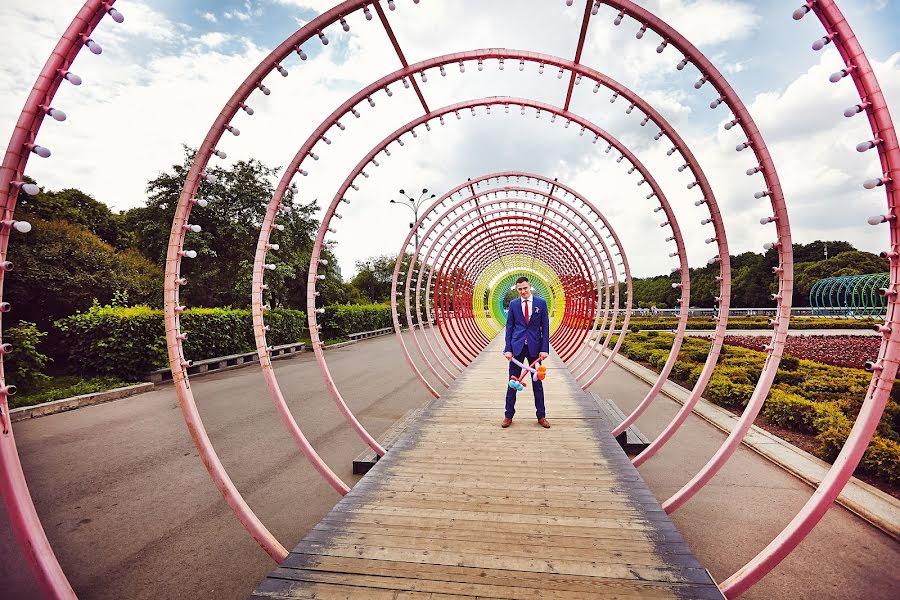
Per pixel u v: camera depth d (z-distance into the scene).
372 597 1.67
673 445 4.91
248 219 19.00
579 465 3.08
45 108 1.48
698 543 2.92
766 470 4.16
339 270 35.91
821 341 15.12
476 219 7.79
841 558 2.70
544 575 1.79
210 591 2.47
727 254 3.04
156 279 15.27
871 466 3.72
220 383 9.28
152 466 4.43
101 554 2.85
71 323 8.83
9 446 1.50
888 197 1.58
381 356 14.17
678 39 2.38
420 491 2.64
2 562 2.79
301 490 3.82
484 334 13.88
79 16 1.52
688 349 10.81
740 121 2.33
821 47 1.67
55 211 15.09
